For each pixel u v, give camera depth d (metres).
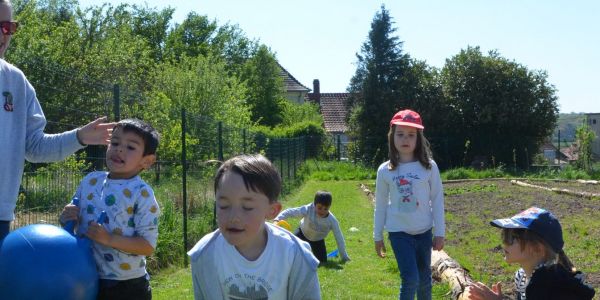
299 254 3.23
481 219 14.82
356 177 30.80
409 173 5.99
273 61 57.28
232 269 3.15
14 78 4.13
